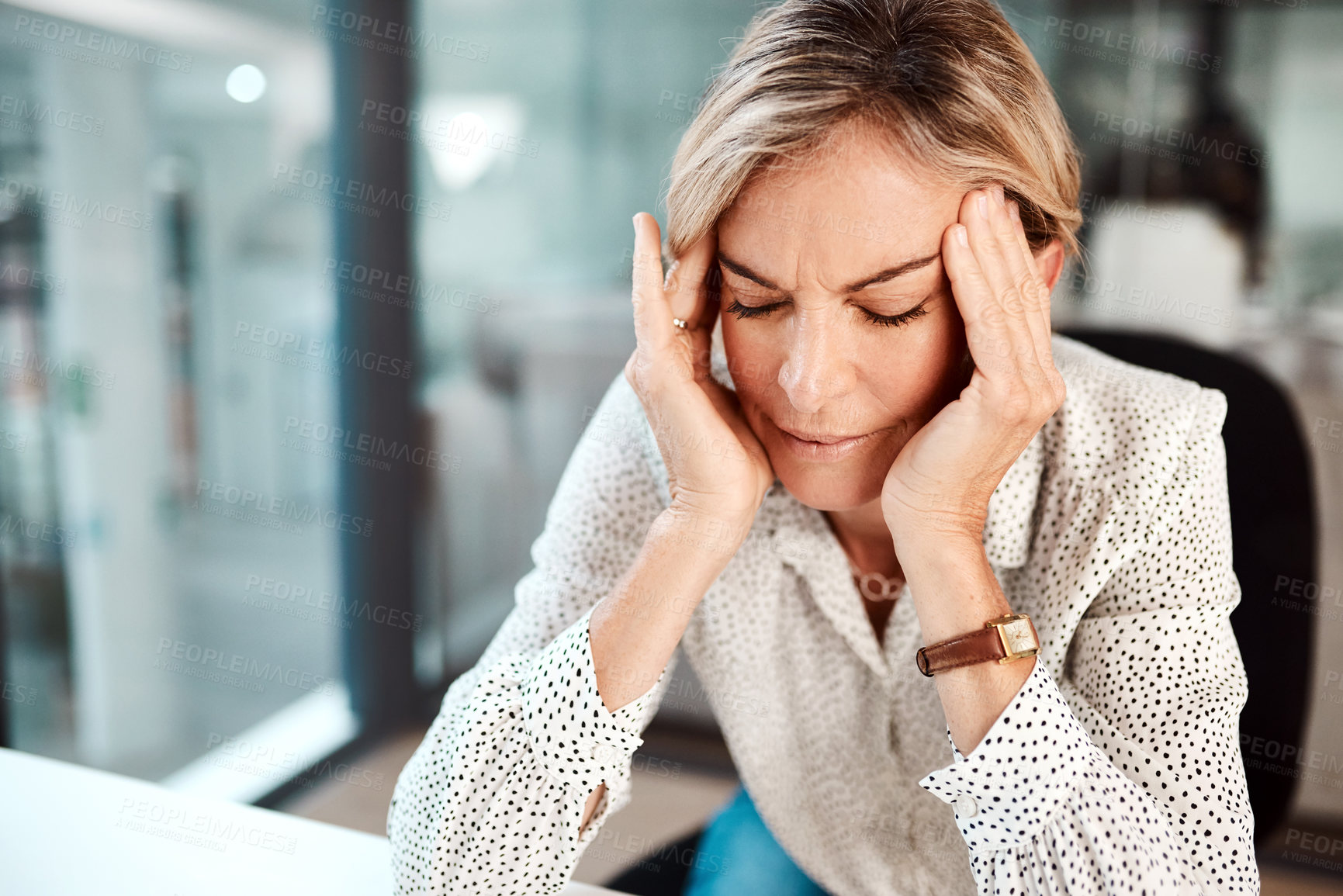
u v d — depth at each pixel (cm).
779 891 87
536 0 207
